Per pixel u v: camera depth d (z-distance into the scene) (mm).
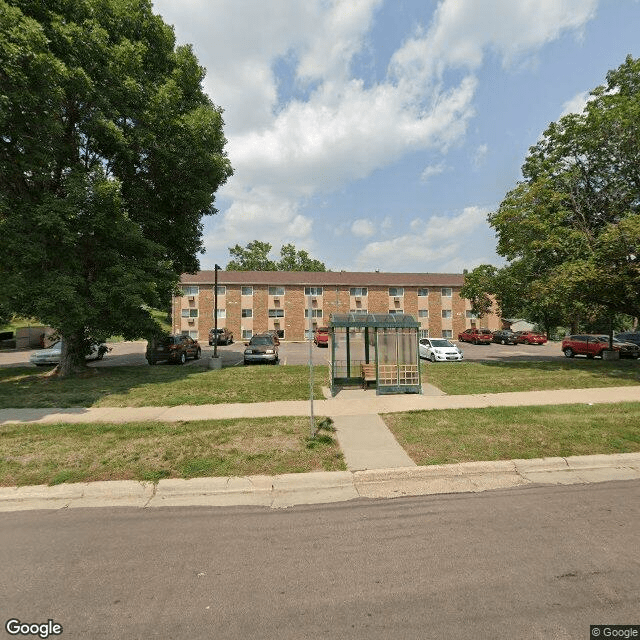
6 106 9867
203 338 42688
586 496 4590
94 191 11375
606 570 3148
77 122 13008
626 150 17188
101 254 12461
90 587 3039
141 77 13156
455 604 2766
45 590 3010
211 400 9828
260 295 43625
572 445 6043
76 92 11562
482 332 37562
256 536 3809
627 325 44406
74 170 12062
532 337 36375
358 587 2980
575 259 16672
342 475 5133
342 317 11258
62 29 10758
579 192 19281
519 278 19281
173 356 19469
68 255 11875
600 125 17219
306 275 46031
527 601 2783
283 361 21344
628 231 13664
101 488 4867
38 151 11352
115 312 12406
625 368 15719
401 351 10742
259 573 3186
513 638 2432
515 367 16266
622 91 18562
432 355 21375
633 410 8117
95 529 3998
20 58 9664
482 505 4410
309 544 3641
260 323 43375
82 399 10023
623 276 14289
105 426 7387
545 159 19594
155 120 13070
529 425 7074
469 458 5605
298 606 2775
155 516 4273
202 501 4652
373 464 5438
